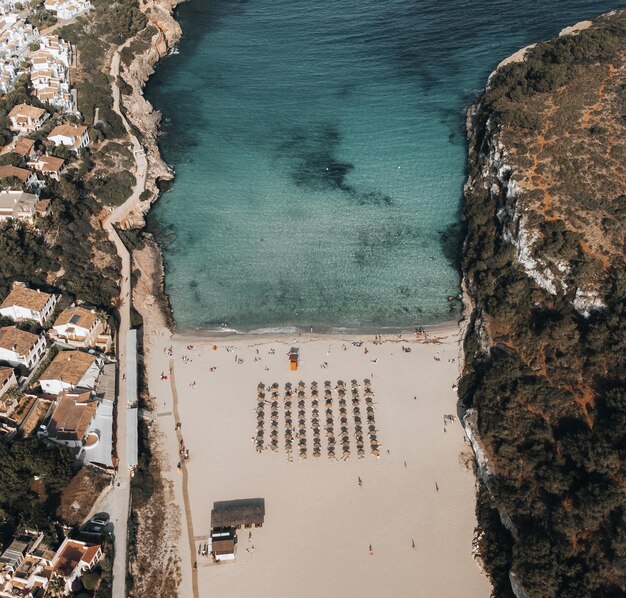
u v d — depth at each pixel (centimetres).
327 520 10725
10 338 12150
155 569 10119
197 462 11562
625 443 10294
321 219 17038
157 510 10838
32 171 15712
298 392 12694
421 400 12544
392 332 14012
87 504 10600
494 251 14738
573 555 9506
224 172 18675
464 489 11169
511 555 9900
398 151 19400
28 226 14662
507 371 11894
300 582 9969
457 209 17212
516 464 10825
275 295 14938
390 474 11369
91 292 13750
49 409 11769
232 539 10369
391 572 10081
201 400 12575
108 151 17700
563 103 17062
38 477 10644
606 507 9569
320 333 14025
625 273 12575
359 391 12706
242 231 16662
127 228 16325
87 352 12694
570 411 11231
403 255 15938
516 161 15625
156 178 18000
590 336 11812
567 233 13525
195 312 14500
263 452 11719
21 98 18325
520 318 13150
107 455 11250
